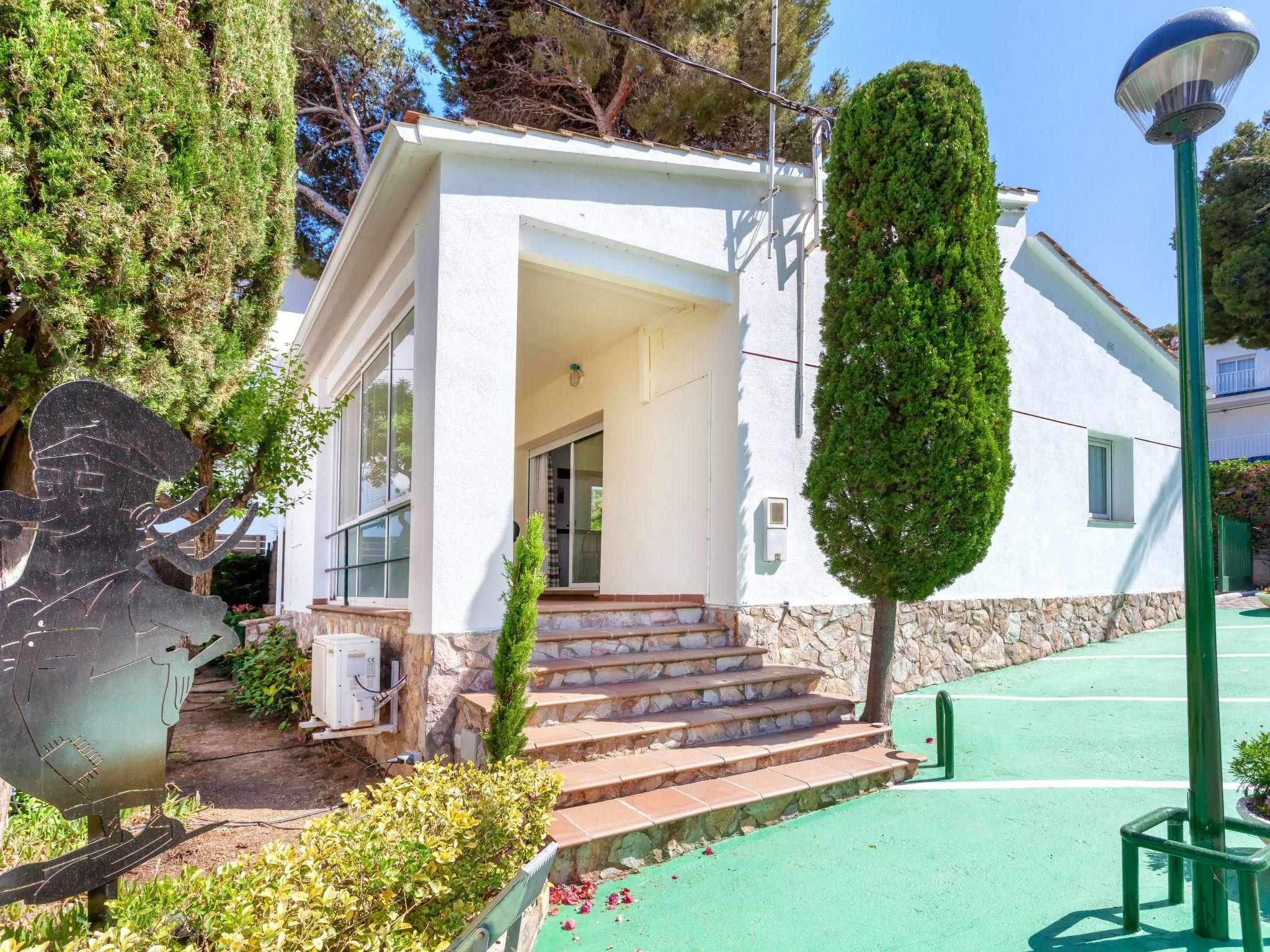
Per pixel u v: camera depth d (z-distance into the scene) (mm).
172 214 3645
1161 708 6246
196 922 2180
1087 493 9609
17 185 3104
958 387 5148
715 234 6316
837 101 13773
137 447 2350
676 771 4227
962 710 6500
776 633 6371
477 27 13766
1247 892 2590
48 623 2141
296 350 8625
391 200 5645
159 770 2332
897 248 5238
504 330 5215
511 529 5117
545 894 3189
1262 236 19688
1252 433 22250
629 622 6070
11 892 2035
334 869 2320
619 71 12961
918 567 5168
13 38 3123
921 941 2926
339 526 8883
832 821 4172
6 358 3338
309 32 15180
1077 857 3639
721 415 6535
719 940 2973
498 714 3574
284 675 7312
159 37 3672
